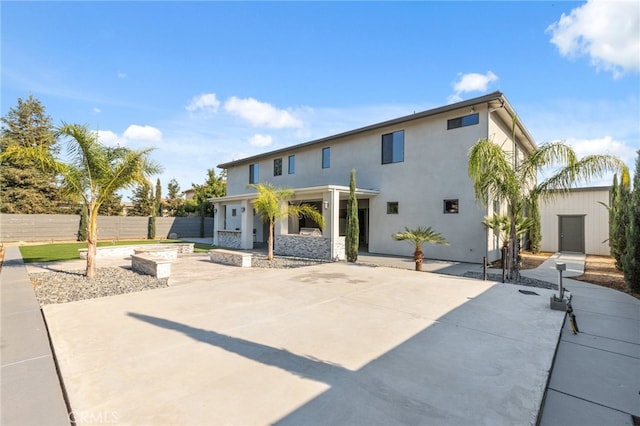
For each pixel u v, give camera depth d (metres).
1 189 25.59
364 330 4.70
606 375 3.57
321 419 2.56
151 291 7.27
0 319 5.08
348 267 11.15
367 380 3.22
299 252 14.98
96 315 5.38
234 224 25.42
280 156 21.98
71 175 8.35
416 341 4.29
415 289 7.54
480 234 12.59
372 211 16.45
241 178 25.44
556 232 17.58
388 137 15.88
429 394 2.97
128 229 25.88
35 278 8.60
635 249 7.57
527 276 9.74
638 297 7.17
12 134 27.91
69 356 3.72
